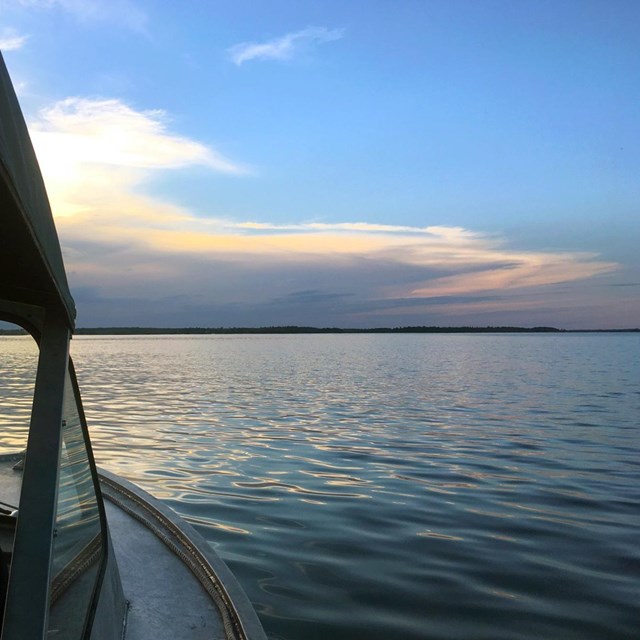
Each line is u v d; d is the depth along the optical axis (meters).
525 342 119.25
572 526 7.20
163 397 22.39
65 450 2.18
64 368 2.11
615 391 24.83
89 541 2.48
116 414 17.47
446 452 11.90
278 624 4.70
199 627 2.89
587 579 5.62
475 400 21.56
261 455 11.49
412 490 8.88
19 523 1.89
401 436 13.80
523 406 19.70
